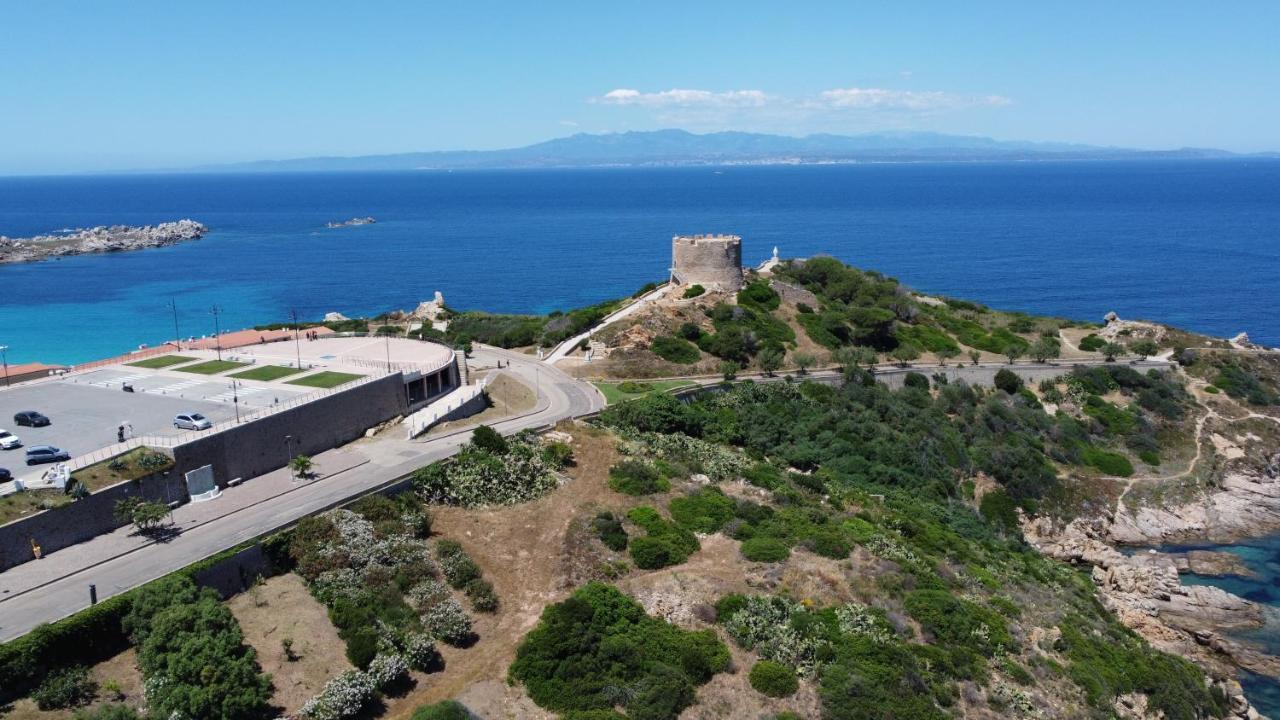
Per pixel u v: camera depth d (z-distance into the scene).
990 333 128.25
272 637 45.62
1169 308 184.88
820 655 49.00
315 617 47.97
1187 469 98.88
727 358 105.31
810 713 45.56
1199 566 83.19
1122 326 131.12
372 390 76.50
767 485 72.12
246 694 40.00
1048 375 113.19
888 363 112.81
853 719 44.69
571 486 65.94
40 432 63.41
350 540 53.53
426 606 49.78
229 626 43.72
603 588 51.53
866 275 144.88
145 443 59.06
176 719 38.12
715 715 44.97
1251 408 108.62
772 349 106.81
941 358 114.56
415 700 43.69
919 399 102.19
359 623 46.94
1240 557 85.69
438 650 47.25
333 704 40.91
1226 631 71.81
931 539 68.75
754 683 46.84
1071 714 50.00
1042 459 95.31
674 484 67.94
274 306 195.38
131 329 169.25
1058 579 72.25
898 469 84.50
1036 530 88.50
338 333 109.94
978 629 54.41
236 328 172.75
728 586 54.44
